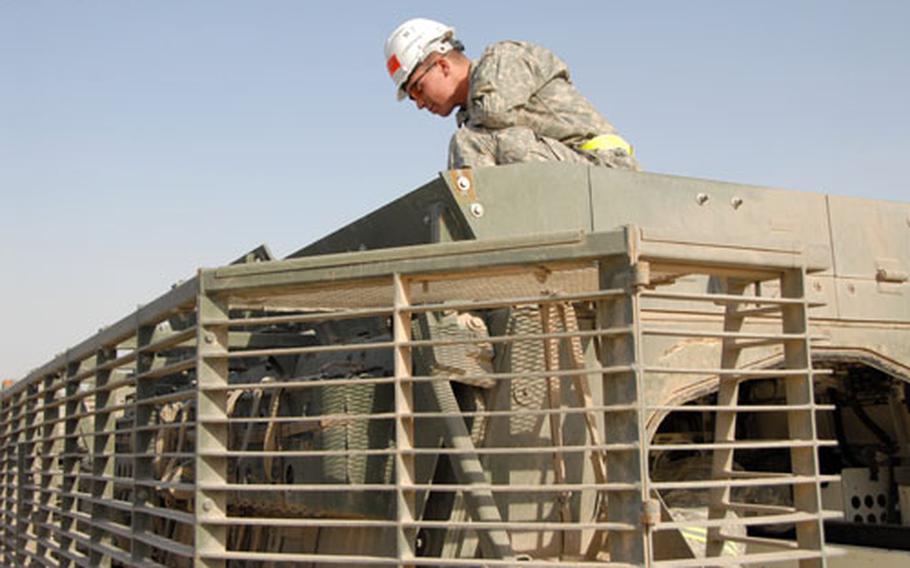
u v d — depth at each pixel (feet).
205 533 13.80
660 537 14.17
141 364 17.79
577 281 13.89
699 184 17.22
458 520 14.29
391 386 15.53
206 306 14.32
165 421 22.63
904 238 19.38
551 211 15.80
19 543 28.91
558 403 14.43
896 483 21.74
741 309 14.15
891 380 21.18
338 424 15.35
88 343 22.11
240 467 19.11
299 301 15.56
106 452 20.63
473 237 15.28
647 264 11.55
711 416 20.24
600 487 11.21
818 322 17.94
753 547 17.65
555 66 18.95
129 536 17.22
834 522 21.39
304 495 16.14
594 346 15.48
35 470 27.63
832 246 18.43
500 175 15.64
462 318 15.20
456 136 18.43
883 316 18.76
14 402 33.42
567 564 11.36
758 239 12.69
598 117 18.94
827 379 21.80
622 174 16.44
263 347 19.92
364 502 14.89
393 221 17.69
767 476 13.53
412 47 20.02
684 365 16.30
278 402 17.56
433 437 14.52
